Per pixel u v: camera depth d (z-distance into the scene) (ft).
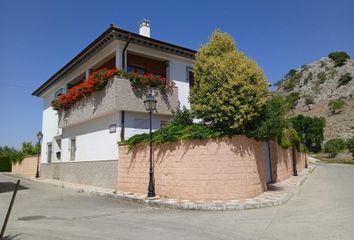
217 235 22.57
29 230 24.43
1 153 175.52
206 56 42.34
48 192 51.16
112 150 51.26
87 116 56.85
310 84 345.31
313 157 178.60
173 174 39.22
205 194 36.86
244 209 33.45
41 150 89.71
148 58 60.90
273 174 57.82
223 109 37.73
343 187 52.75
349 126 217.15
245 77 38.50
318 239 21.27
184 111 44.86
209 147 37.63
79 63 66.33
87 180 58.29
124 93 49.90
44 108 92.17
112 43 54.44
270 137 43.09
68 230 24.32
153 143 42.42
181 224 26.45
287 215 29.84
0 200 42.19
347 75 310.45
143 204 37.73
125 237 22.12
